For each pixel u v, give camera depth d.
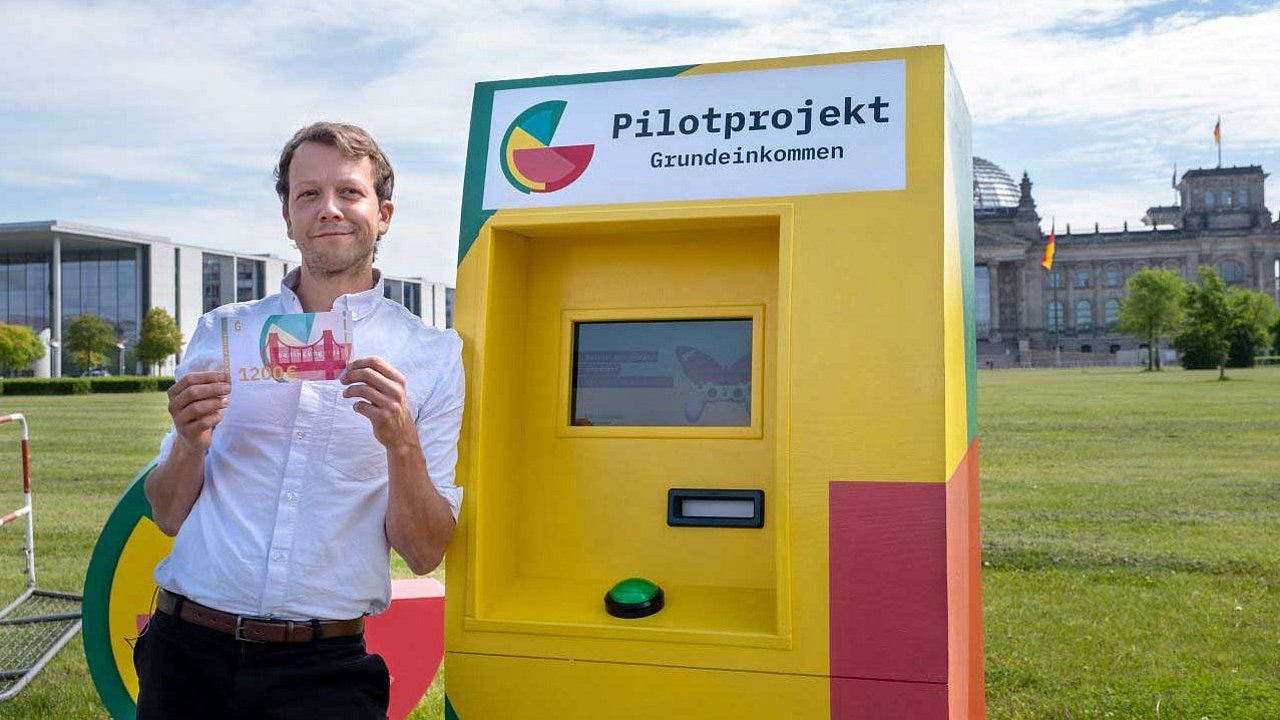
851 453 2.07
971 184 3.07
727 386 2.38
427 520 1.97
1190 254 96.00
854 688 2.05
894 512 2.05
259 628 1.91
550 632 2.20
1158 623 5.75
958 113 2.56
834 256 2.13
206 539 1.97
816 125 2.21
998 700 4.49
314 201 2.05
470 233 2.34
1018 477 13.34
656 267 2.42
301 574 1.92
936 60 2.17
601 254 2.46
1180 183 101.06
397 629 3.16
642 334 2.44
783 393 2.12
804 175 2.19
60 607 5.24
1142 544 8.30
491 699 2.23
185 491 2.00
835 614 2.06
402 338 2.11
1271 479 12.73
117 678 2.81
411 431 1.89
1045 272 98.50
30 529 5.23
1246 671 4.86
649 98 2.32
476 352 2.26
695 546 2.33
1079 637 5.46
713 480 2.33
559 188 2.32
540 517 2.43
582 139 2.33
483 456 2.26
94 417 26.39
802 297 2.13
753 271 2.36
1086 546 8.23
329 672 1.95
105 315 80.12
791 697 2.08
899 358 2.08
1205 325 60.06
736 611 2.20
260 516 1.96
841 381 2.09
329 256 2.05
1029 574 7.16
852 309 2.11
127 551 2.81
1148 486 12.27
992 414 26.41
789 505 2.09
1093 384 43.53
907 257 2.10
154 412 29.14
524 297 2.49
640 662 2.15
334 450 1.96
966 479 2.60
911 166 2.14
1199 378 46.84
